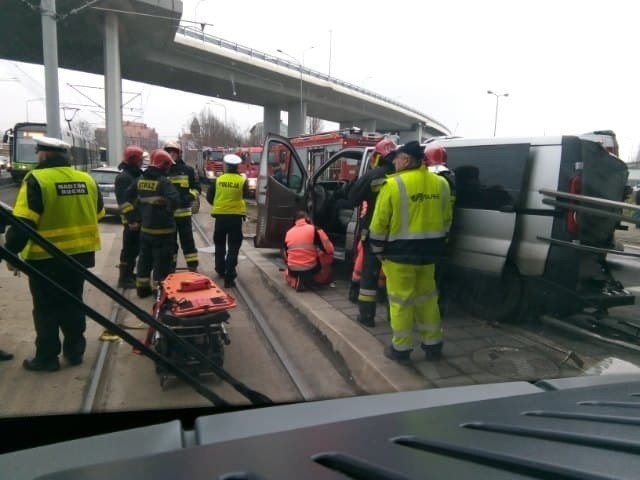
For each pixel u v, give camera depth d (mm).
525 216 4465
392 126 54531
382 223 3775
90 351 4203
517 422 1444
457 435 1322
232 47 32562
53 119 12633
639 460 1066
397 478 980
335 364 4230
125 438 1613
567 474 971
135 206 6133
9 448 2715
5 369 3781
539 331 4707
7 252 2049
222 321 3641
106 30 24844
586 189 4234
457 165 5000
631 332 4695
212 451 1228
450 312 5254
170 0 24578
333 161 7188
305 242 6230
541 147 4406
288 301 5988
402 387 3461
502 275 4660
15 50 30938
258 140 53156
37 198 3512
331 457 1149
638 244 12578
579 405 1689
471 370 3789
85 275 2320
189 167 6828
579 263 4234
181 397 3393
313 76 38125
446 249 4984
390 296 3889
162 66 31656
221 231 6832
